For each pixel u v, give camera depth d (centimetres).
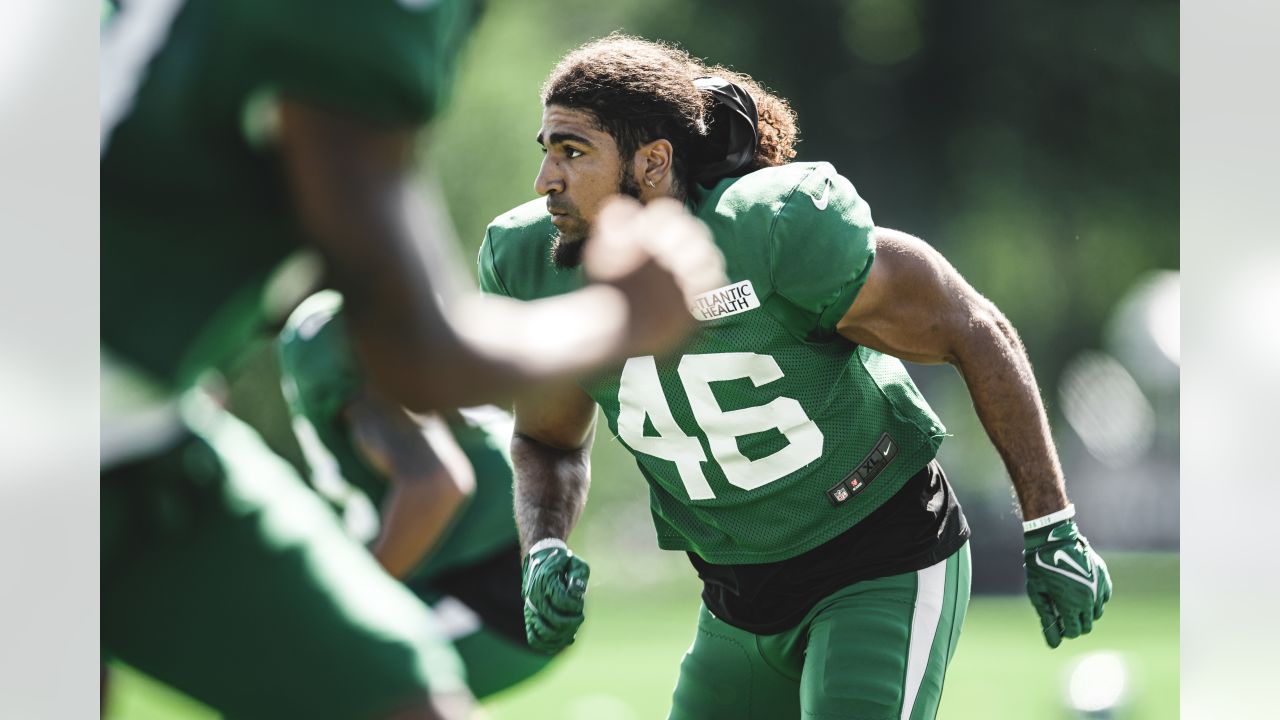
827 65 8006
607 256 541
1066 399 7588
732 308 941
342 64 491
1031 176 7781
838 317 945
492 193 4894
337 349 1077
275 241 536
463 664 1126
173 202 524
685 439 988
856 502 981
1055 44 7725
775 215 935
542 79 5200
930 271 968
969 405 6862
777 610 997
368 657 588
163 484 583
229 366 602
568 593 999
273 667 588
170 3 521
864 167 8038
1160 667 2680
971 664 2766
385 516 1041
